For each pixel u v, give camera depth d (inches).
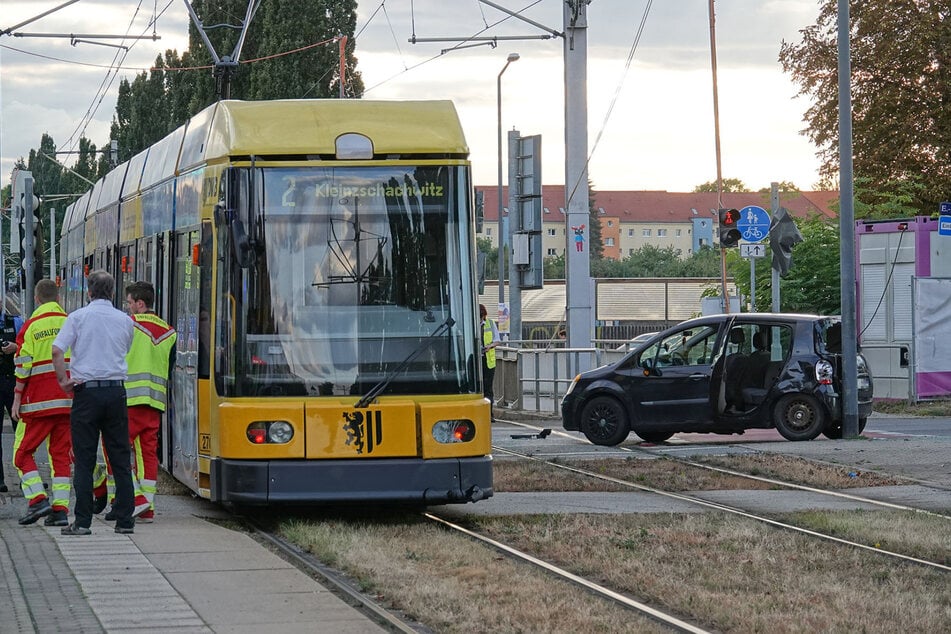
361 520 657.0
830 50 2057.1
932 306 1347.2
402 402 622.2
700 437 1132.5
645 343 1046.4
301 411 614.9
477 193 658.2
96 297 585.6
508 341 1524.4
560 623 412.2
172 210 745.0
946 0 1973.4
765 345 1032.2
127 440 585.6
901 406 1338.6
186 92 3048.7
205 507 706.2
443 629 407.2
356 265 629.6
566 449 1011.9
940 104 1995.6
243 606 428.1
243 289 623.2
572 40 1328.7
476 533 611.8
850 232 1061.8
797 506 708.7
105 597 438.9
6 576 473.7
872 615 429.1
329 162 634.2
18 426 631.2
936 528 619.5
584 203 1338.6
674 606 447.5
